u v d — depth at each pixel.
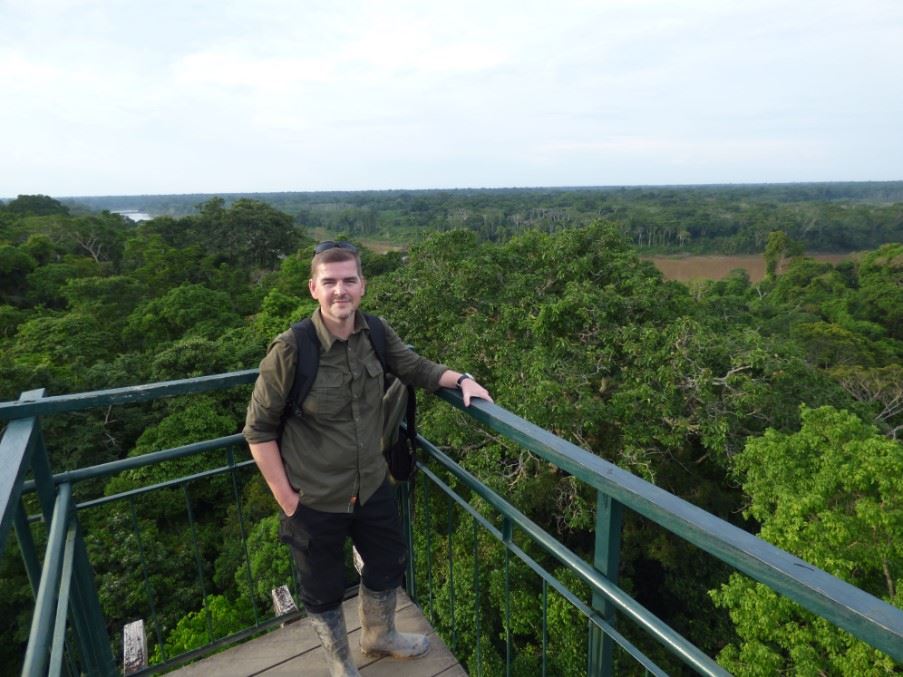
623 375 10.84
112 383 18.23
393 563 2.07
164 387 1.94
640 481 1.24
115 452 17.09
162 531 14.09
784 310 37.47
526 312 12.17
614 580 1.39
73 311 26.66
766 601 6.74
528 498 9.76
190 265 38.00
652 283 12.83
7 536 0.96
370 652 2.27
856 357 27.78
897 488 6.76
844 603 0.81
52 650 1.32
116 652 8.81
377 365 1.84
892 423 20.88
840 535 6.77
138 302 29.64
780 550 0.95
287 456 1.78
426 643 2.29
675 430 9.73
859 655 5.84
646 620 1.25
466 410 1.85
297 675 2.22
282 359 1.67
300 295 34.50
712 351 10.69
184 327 26.55
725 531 1.02
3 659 11.31
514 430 1.60
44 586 1.24
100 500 2.11
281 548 10.08
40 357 20.08
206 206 55.94
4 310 25.53
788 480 7.93
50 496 1.85
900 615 0.77
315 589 1.91
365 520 1.96
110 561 10.76
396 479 2.11
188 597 11.00
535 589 9.47
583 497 9.76
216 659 2.30
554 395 9.34
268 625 2.53
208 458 15.03
